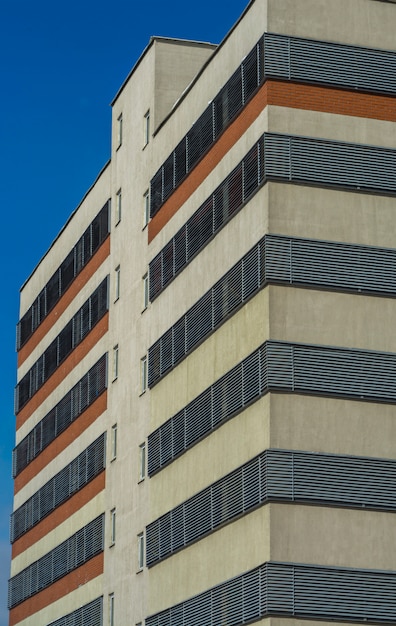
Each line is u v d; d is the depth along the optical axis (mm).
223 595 59938
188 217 69875
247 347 60438
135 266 78562
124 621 74250
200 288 67188
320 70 61594
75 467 87188
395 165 61375
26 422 101688
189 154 70562
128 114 83000
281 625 54844
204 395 65000
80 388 87688
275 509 56125
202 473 64500
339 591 55688
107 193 86000
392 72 62438
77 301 90438
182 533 66125
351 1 62875
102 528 79938
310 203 60031
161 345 72125
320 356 58219
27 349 103625
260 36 62062
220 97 66625
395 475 57625
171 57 78500
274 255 58875
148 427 73438
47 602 91062
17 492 102688
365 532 56750
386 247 60438
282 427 57156
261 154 60438
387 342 59312
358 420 58000
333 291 59281
